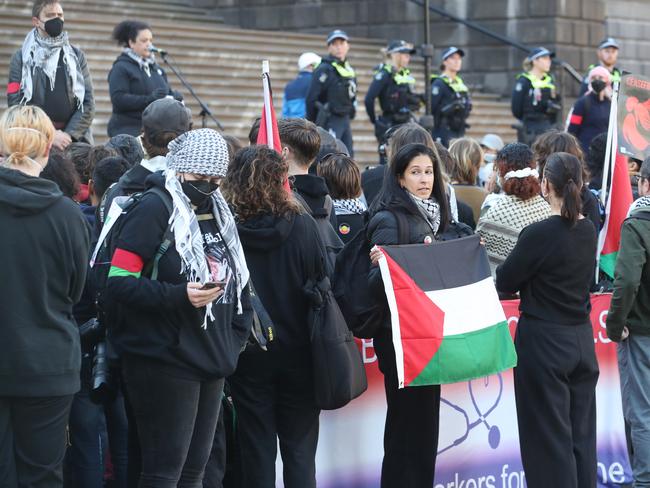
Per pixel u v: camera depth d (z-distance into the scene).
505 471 12.48
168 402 9.02
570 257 10.95
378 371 11.60
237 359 9.34
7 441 8.84
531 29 40.12
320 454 11.37
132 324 9.02
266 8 43.59
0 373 8.69
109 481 11.87
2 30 29.98
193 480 9.43
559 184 11.03
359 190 12.35
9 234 8.74
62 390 8.89
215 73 32.66
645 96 13.26
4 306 8.71
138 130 19.53
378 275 10.20
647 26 43.00
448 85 27.58
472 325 10.39
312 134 11.11
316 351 9.95
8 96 17.14
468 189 14.18
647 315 11.88
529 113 28.66
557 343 11.00
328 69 24.91
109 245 9.68
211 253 9.20
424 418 10.63
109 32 32.62
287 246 10.03
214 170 9.04
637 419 12.06
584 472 11.23
